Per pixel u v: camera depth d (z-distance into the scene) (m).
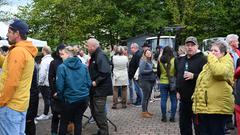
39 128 8.90
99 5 32.44
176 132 8.40
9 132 4.94
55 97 7.41
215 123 5.55
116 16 33.12
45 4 30.47
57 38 30.69
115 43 34.47
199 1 30.73
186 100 6.41
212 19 29.97
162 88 9.38
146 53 9.91
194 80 6.30
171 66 9.12
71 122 7.46
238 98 4.88
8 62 4.87
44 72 9.50
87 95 6.70
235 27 29.45
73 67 6.53
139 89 12.11
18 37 5.04
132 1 33.34
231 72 5.38
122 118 10.16
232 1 29.05
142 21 32.91
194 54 6.36
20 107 4.96
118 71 11.52
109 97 14.51
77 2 30.98
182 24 30.30
